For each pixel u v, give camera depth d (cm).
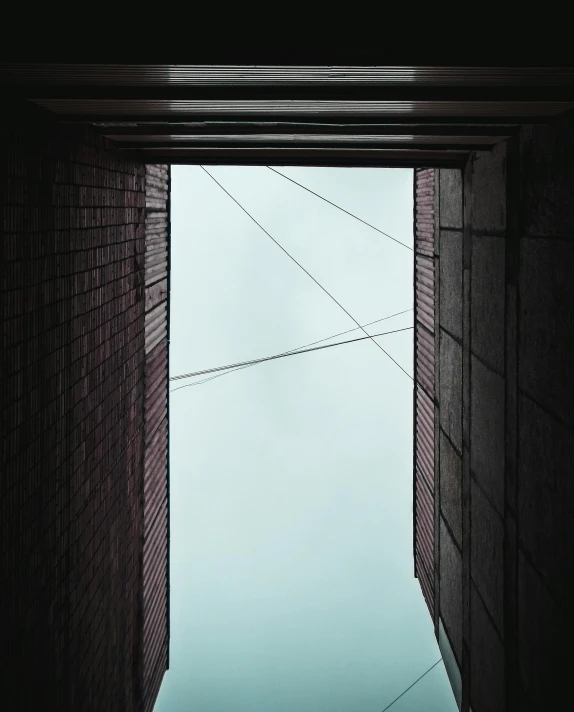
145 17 400
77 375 589
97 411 656
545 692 592
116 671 762
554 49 407
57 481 544
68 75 433
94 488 653
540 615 604
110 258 686
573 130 506
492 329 724
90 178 615
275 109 527
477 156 765
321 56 410
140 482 869
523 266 620
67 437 566
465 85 464
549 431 568
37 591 504
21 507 468
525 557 640
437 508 1045
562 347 534
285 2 399
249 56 406
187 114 535
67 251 555
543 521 589
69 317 562
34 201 482
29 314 475
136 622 865
